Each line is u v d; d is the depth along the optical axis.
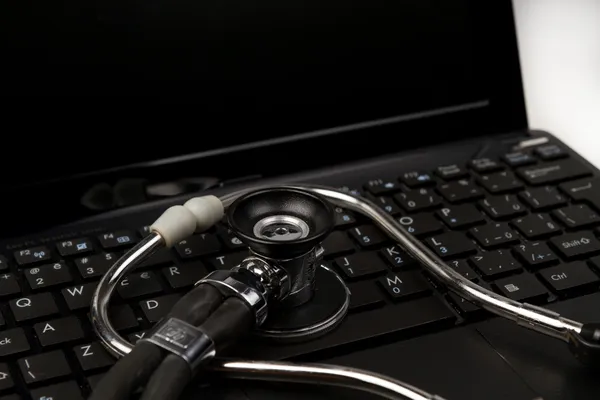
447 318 0.90
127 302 0.90
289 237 0.85
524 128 1.22
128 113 1.05
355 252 0.98
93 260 0.95
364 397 0.81
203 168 1.09
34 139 1.02
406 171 1.12
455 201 1.06
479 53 1.19
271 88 1.11
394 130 1.16
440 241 0.99
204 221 0.92
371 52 1.14
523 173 1.11
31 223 1.01
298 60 1.11
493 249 0.99
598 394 0.83
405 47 1.16
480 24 1.19
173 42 1.06
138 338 0.86
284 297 0.85
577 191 1.08
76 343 0.85
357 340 0.87
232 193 0.97
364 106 1.15
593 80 1.35
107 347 0.81
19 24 0.99
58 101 1.02
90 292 0.90
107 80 1.04
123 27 1.03
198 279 0.93
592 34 1.42
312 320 0.86
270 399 0.81
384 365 0.85
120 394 0.71
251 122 1.10
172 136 1.07
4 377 0.81
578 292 0.95
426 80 1.17
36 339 0.85
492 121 1.21
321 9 1.11
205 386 0.82
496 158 1.15
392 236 0.94
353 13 1.12
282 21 1.10
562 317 0.84
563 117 1.29
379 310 0.90
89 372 0.82
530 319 0.85
